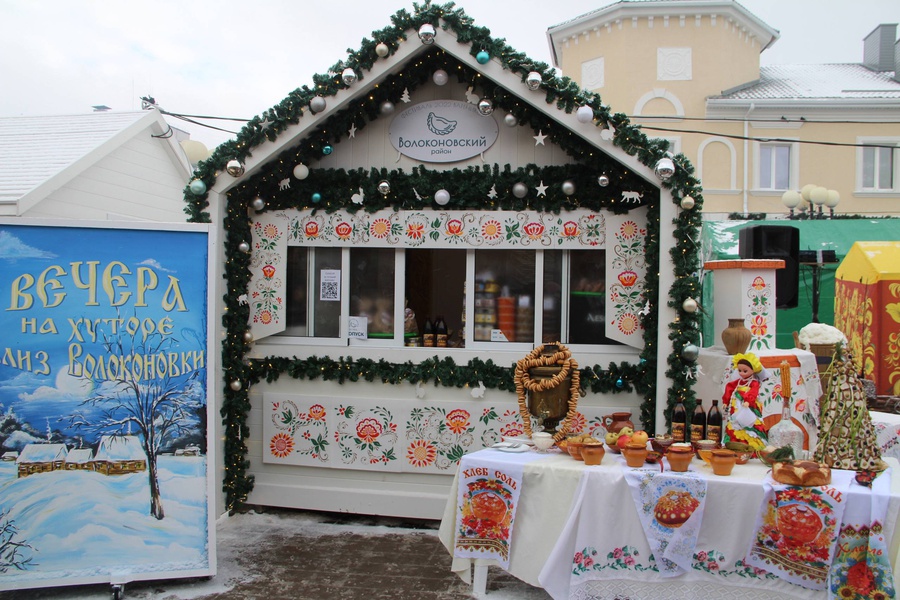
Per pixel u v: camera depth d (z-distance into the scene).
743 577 3.87
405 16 5.44
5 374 4.38
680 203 5.21
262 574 4.79
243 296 6.11
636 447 4.14
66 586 4.51
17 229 4.44
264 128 5.68
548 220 5.79
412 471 5.92
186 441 4.58
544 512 4.19
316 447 6.03
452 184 5.87
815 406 5.04
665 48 19.92
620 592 4.02
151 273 4.60
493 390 5.84
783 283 5.98
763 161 19.94
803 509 3.71
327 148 5.98
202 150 5.96
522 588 4.55
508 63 5.35
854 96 19.58
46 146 8.52
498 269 6.03
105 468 4.47
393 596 4.45
